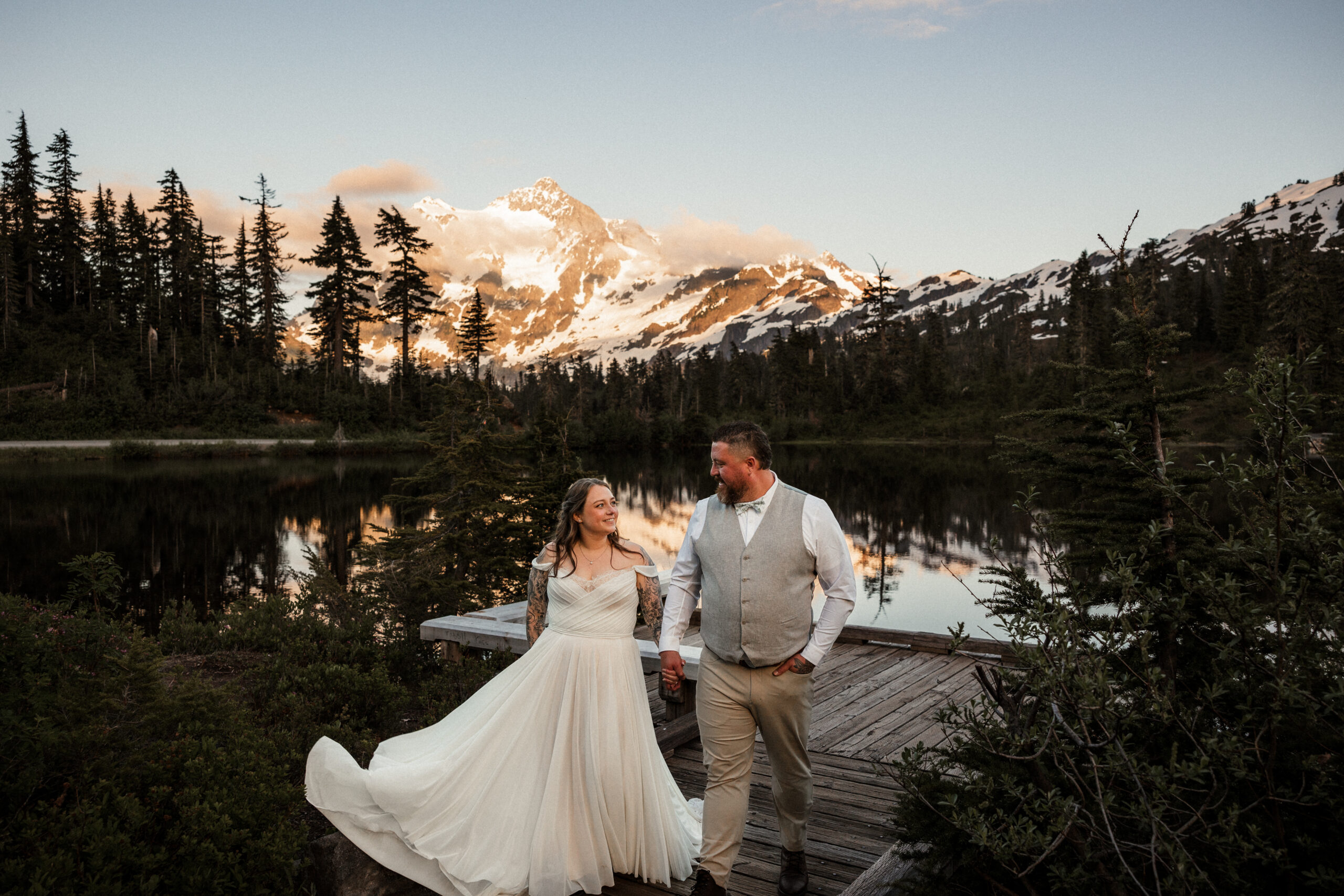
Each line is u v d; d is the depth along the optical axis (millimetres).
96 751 3152
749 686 2561
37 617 4266
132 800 2773
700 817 3256
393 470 42438
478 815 2770
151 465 44156
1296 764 1925
